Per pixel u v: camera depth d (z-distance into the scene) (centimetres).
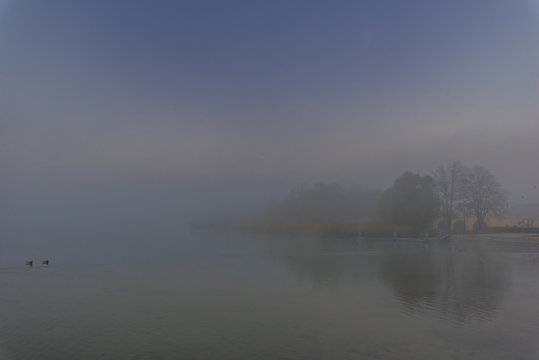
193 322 2064
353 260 4684
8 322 2069
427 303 2452
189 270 3919
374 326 1983
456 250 5916
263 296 2672
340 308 2339
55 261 4766
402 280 3262
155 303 2483
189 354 1620
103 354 1619
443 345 1712
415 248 6300
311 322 2056
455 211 9862
